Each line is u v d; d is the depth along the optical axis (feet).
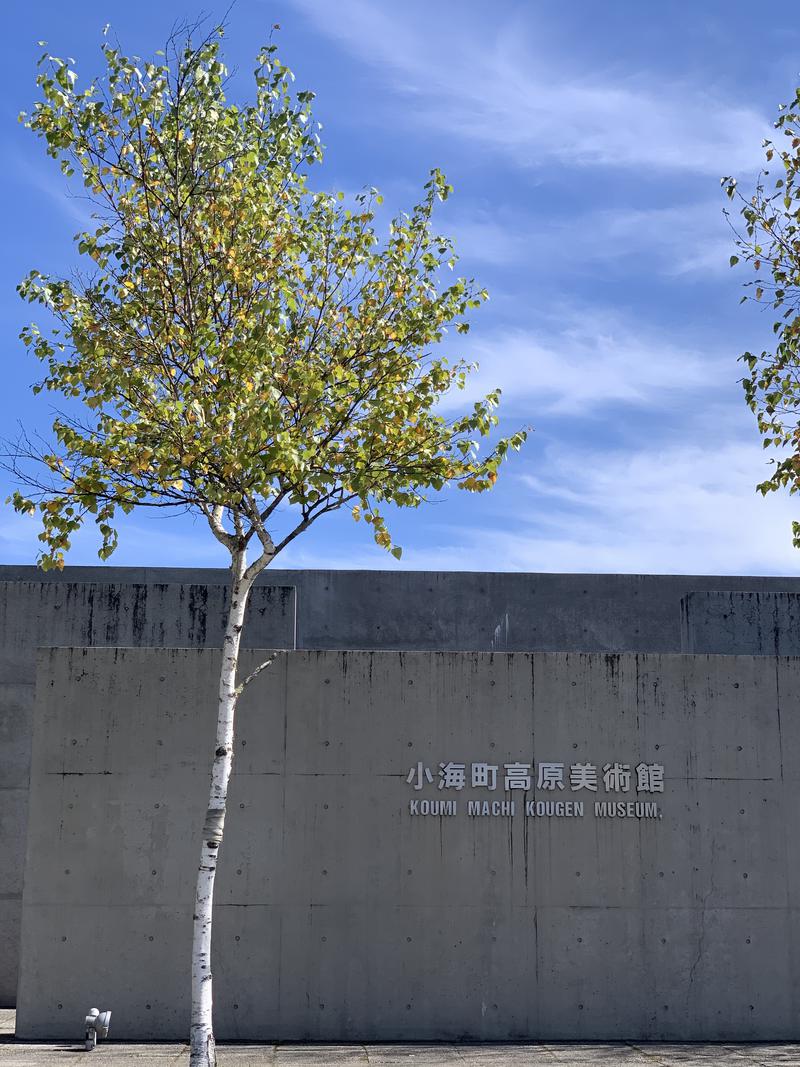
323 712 54.90
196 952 42.37
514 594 84.33
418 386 47.80
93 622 75.77
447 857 53.93
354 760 54.54
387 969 52.85
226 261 46.91
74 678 54.60
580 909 53.72
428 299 48.19
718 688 55.88
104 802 53.62
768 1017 53.16
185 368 46.44
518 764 54.85
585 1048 50.39
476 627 83.61
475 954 53.16
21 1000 52.01
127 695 54.54
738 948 53.72
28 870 52.95
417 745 54.80
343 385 46.24
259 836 53.67
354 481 44.96
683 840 54.49
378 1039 52.21
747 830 54.75
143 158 47.34
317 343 47.96
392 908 53.36
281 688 54.95
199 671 54.85
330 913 53.21
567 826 54.34
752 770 55.26
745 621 71.87
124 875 53.06
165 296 47.14
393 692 55.16
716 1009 53.11
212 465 44.78
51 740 54.08
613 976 53.21
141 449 45.01
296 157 49.29
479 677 55.47
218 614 75.82
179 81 47.39
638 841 54.39
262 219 47.19
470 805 54.29
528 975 53.06
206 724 54.44
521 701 55.36
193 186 46.88
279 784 54.13
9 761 74.64
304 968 52.70
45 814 53.47
